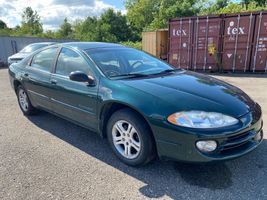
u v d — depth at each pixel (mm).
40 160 3174
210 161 2438
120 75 3270
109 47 3932
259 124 2846
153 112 2594
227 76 9977
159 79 3178
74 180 2715
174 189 2531
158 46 14336
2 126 4461
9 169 2961
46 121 4676
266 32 9984
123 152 3053
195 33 11375
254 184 2584
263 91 6957
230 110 2584
